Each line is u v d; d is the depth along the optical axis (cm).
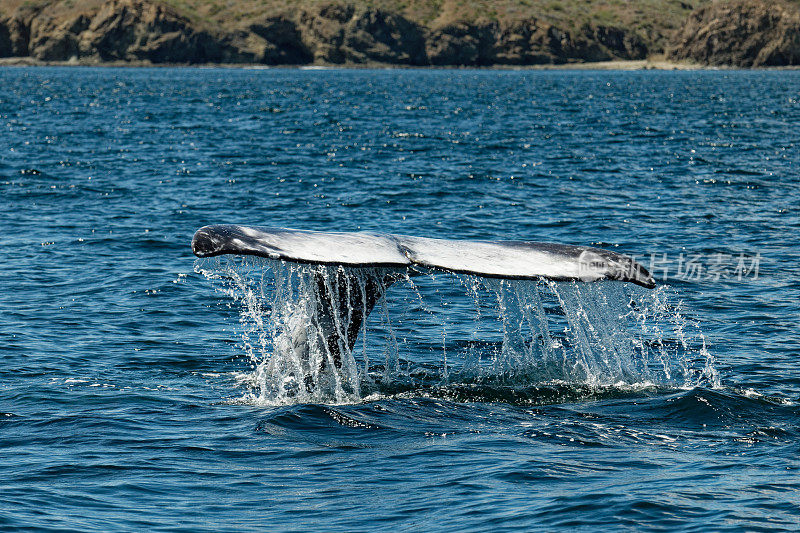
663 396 3966
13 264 6844
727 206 9456
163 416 3781
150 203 9638
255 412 3794
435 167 12662
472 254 3275
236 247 2984
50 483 3114
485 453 3334
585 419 3703
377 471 3195
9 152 14138
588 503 2900
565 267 3262
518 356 4622
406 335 5094
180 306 5753
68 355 4734
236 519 2852
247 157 13812
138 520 2841
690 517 2802
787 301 5912
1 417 3775
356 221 8775
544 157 13850
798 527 2727
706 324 5397
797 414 3756
